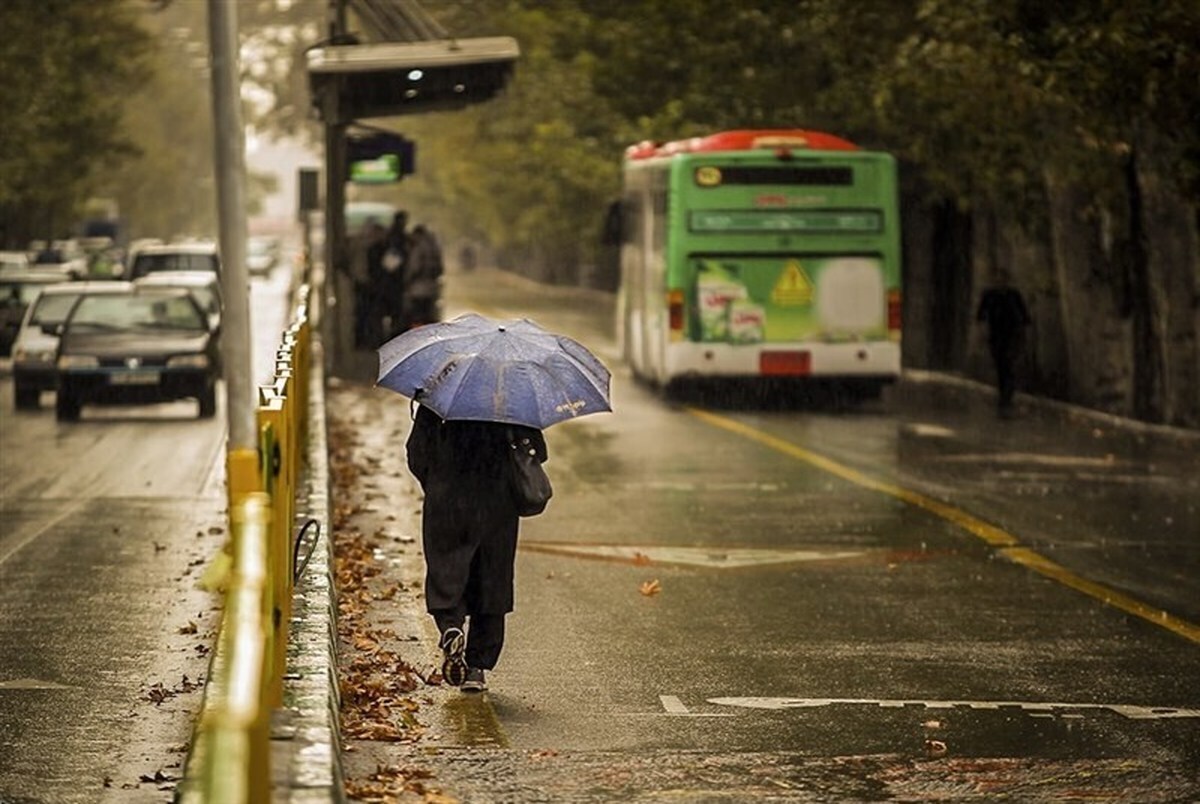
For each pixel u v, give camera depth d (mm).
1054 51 66062
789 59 100625
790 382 84750
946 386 98625
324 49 81312
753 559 43062
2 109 154875
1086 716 28000
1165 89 64688
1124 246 79375
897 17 83938
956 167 89938
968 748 25906
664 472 59688
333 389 90125
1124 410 80688
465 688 28844
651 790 23203
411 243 111812
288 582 26594
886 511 51062
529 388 28062
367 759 24500
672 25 103250
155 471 61000
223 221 28734
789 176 84375
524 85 169125
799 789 23438
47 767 24953
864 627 35188
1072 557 43625
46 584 39312
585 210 180375
